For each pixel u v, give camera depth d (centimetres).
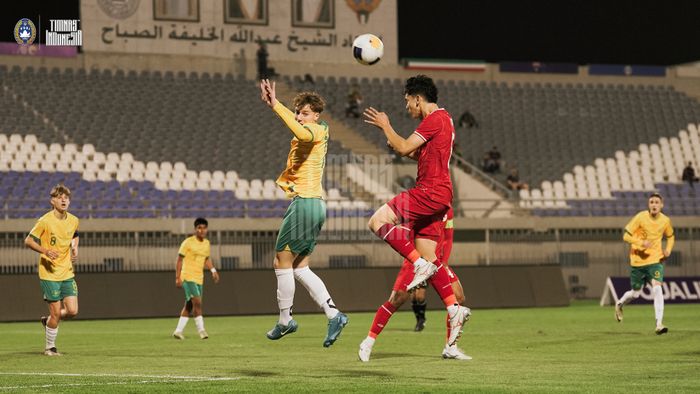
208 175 7000
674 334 3102
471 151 7975
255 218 6288
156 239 5528
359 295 5459
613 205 7569
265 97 1827
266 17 8225
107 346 2848
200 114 7594
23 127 7031
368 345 2142
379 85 8362
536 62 9138
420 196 1934
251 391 1519
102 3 7844
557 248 6344
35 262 5375
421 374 1809
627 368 1930
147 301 5066
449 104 8450
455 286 2319
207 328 3956
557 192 7631
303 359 2241
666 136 8481
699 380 1684
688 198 7412
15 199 5778
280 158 7325
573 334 3155
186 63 8050
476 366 1992
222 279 5222
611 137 8356
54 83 7519
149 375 1816
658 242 3244
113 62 7850
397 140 1934
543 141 8206
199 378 1739
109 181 6662
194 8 8069
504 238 6419
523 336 3077
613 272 6738
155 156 7100
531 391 1511
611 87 8988
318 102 1923
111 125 7281
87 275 4975
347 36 8412
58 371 1939
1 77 7425
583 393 1487
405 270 2134
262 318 4912
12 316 4816
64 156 6875
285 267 1911
